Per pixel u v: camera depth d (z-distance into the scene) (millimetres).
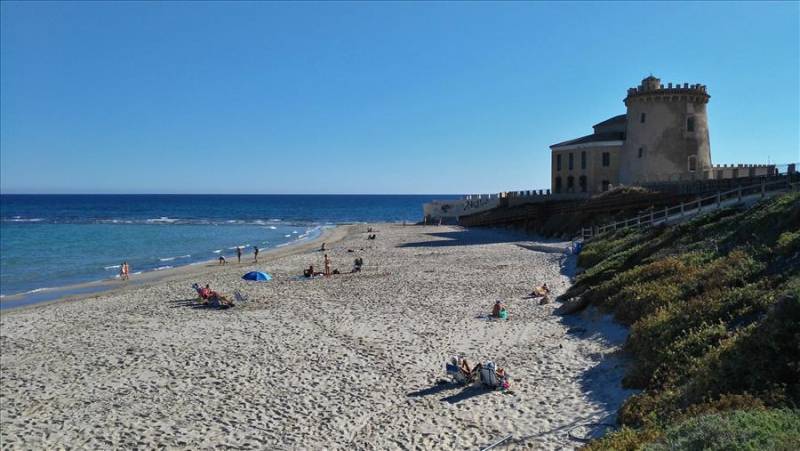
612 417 14734
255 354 23000
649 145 69312
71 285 49062
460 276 40562
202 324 28844
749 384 12703
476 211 109438
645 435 11922
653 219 44500
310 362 21656
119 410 17812
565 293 31078
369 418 16328
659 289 22594
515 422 15297
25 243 87938
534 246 56094
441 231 93438
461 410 16438
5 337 28297
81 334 28047
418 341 23859
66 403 18641
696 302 19094
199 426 16359
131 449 15133
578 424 14664
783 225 23594
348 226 123125
